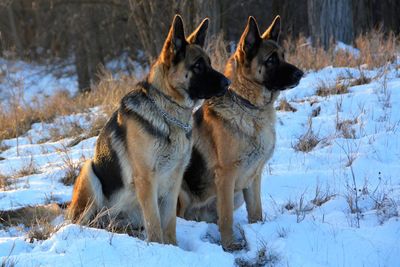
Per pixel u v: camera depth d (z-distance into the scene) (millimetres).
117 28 33219
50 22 37438
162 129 7418
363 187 9008
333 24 21766
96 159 8273
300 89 13961
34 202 9523
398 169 9758
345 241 7414
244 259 7266
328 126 11852
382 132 11164
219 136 8031
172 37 7418
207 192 8578
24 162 11891
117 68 31594
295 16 31031
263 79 8078
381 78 13938
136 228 8484
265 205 9109
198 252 7344
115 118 8008
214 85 7520
